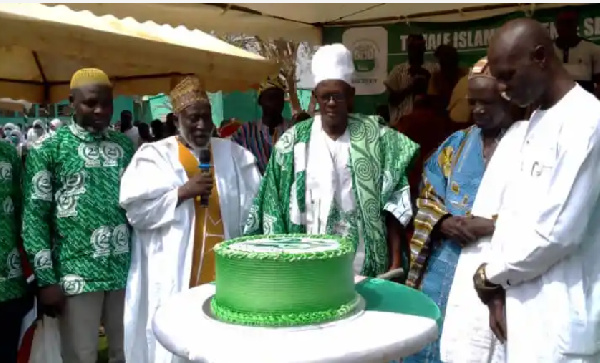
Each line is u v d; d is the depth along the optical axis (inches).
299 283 71.7
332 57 122.6
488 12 199.8
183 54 175.9
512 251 78.3
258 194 131.0
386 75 219.3
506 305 82.3
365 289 88.6
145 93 232.1
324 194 124.3
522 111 107.2
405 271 128.0
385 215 126.3
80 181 131.3
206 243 132.5
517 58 76.8
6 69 229.6
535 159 78.7
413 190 162.6
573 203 73.8
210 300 85.6
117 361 145.4
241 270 73.0
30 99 240.7
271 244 82.9
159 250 133.3
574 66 183.2
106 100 134.0
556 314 76.8
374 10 199.8
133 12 164.7
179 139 136.9
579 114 75.3
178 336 69.5
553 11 192.2
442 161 116.6
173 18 176.2
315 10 194.2
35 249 127.0
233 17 187.8
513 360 80.9
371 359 63.0
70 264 131.0
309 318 71.3
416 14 207.2
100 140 135.9
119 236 134.8
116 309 141.4
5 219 128.3
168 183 131.6
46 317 133.3
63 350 136.4
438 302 112.4
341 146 126.3
